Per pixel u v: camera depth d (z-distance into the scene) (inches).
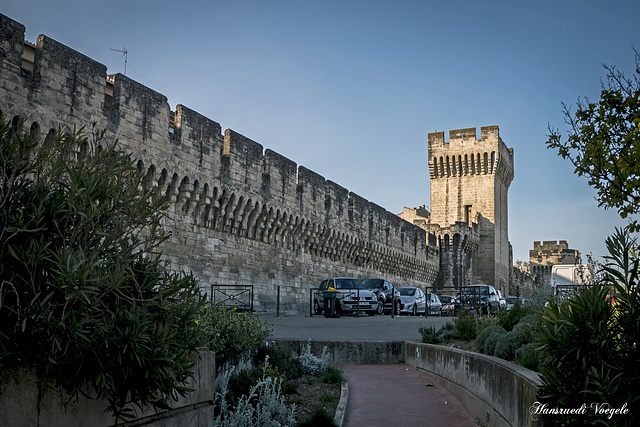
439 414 491.8
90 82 976.3
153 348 217.5
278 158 1518.2
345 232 1865.2
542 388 288.8
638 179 338.6
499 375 402.6
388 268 2217.0
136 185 245.6
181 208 1190.9
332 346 741.3
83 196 222.7
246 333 532.1
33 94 877.2
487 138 2942.9
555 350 271.4
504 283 3065.9
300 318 1136.2
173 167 1147.3
